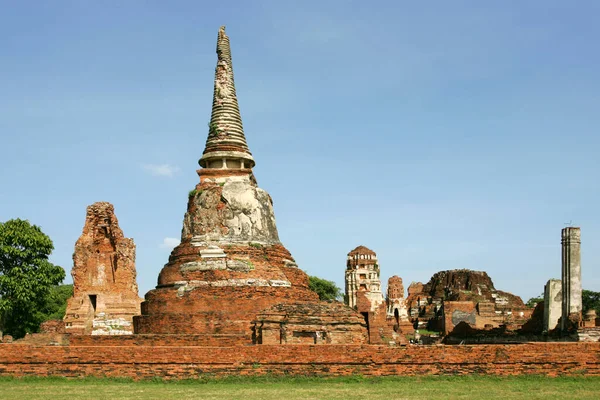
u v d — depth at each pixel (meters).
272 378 29.02
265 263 39.00
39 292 50.22
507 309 92.00
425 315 101.31
